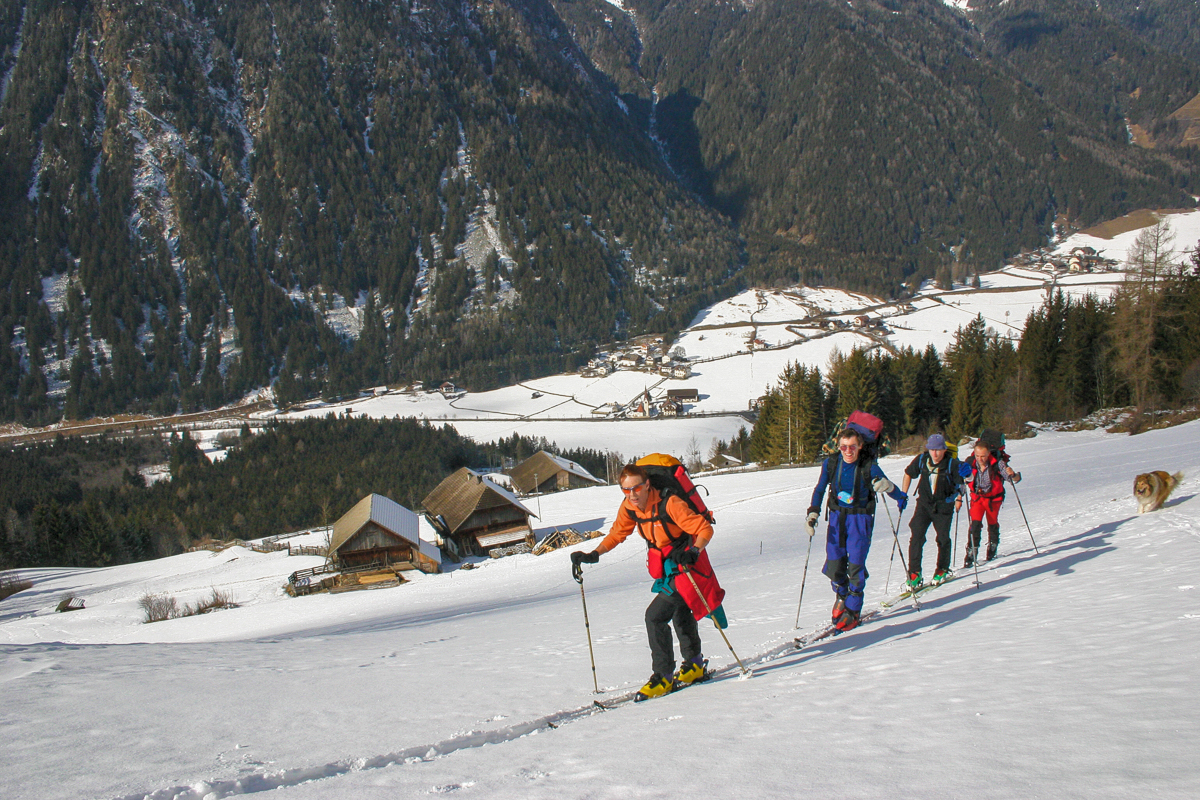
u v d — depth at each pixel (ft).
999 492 33.73
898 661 15.37
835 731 10.34
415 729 14.51
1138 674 10.96
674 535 17.44
